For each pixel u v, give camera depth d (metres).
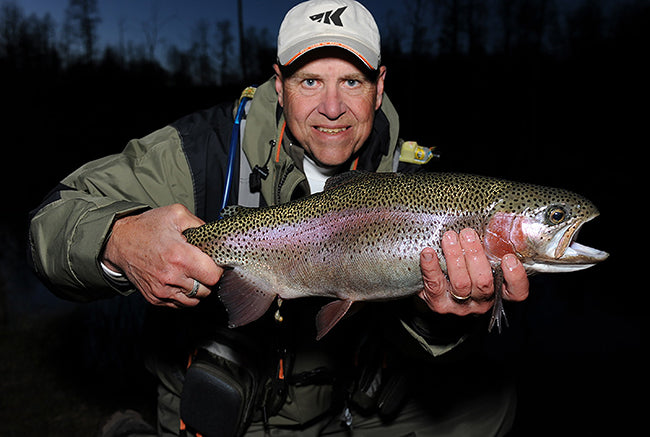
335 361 0.68
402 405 0.75
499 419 0.74
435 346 0.60
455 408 0.74
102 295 0.57
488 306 0.52
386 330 0.67
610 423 0.96
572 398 1.04
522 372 1.14
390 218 0.52
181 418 0.62
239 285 0.55
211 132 0.67
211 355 0.62
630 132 3.64
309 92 0.61
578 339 1.27
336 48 0.60
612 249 1.86
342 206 0.53
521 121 4.49
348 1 0.64
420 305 0.58
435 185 0.53
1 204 3.19
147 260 0.50
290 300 0.66
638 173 2.71
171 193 0.65
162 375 0.70
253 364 0.63
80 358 1.30
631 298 1.48
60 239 0.53
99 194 0.61
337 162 0.64
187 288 0.50
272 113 0.65
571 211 0.50
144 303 1.56
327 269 0.53
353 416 0.75
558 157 3.46
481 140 4.23
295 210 0.55
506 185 0.52
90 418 1.06
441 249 0.51
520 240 0.51
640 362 1.15
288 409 0.69
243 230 0.54
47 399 1.13
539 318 1.40
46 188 3.75
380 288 0.53
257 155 0.64
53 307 1.60
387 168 0.69
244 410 0.62
